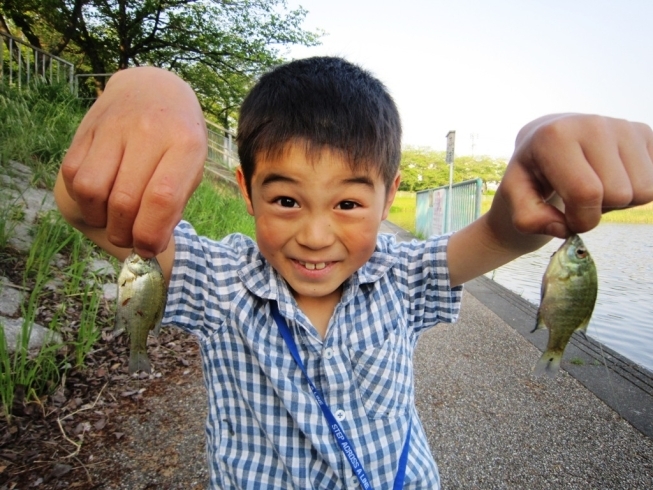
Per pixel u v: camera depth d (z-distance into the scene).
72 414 0.93
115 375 1.08
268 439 0.45
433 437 0.97
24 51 3.71
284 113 0.38
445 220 3.92
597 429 0.99
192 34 5.39
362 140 0.38
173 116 0.29
